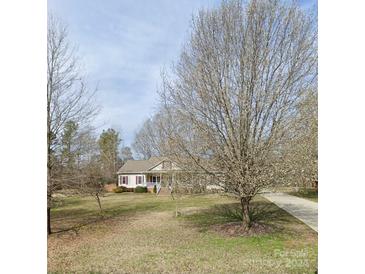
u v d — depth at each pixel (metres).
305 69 6.57
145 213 12.29
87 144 8.79
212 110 6.62
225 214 10.30
